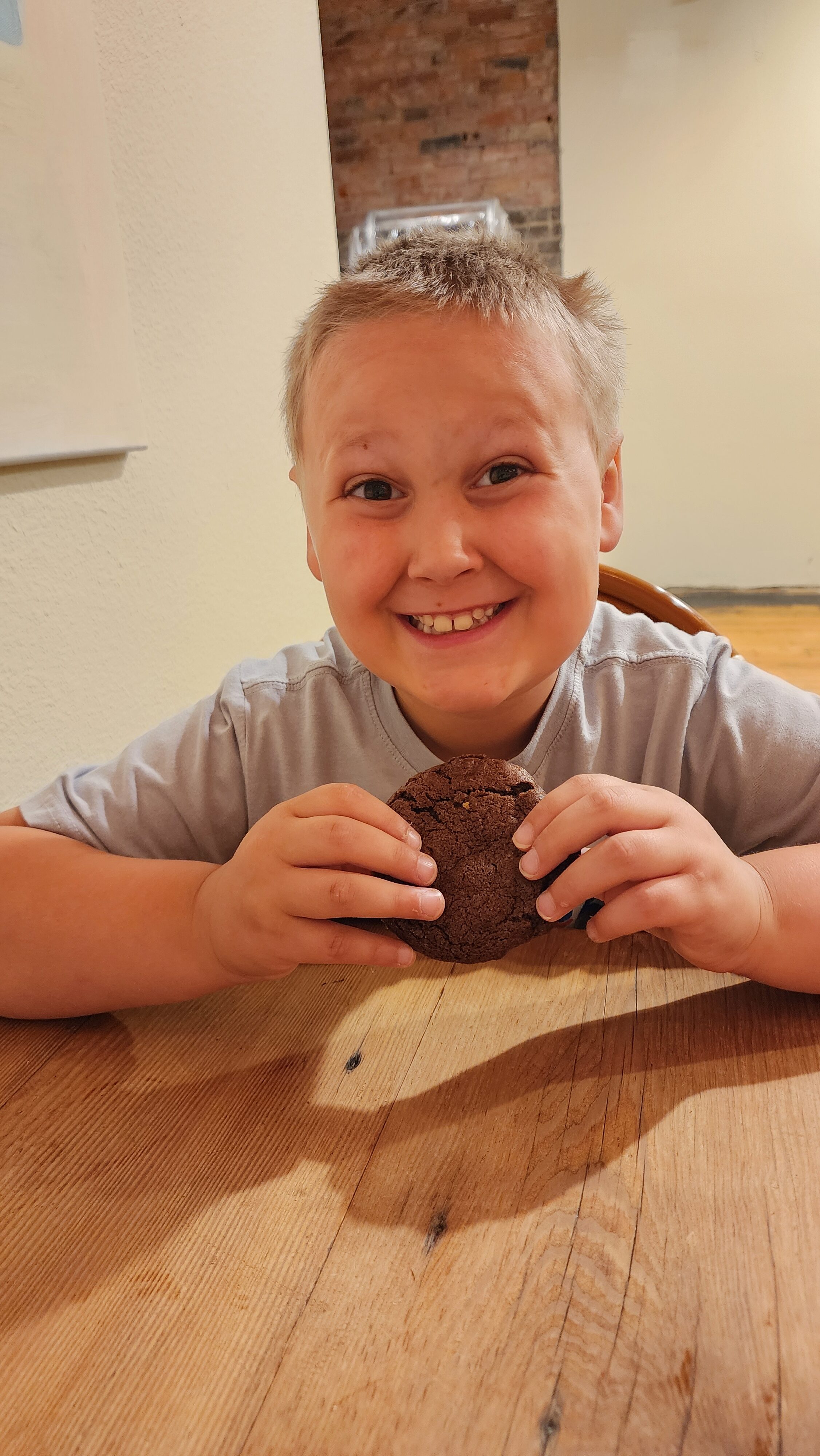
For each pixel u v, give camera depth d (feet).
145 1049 1.21
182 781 1.74
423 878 1.13
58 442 2.29
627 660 1.79
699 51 9.36
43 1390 0.75
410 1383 0.74
